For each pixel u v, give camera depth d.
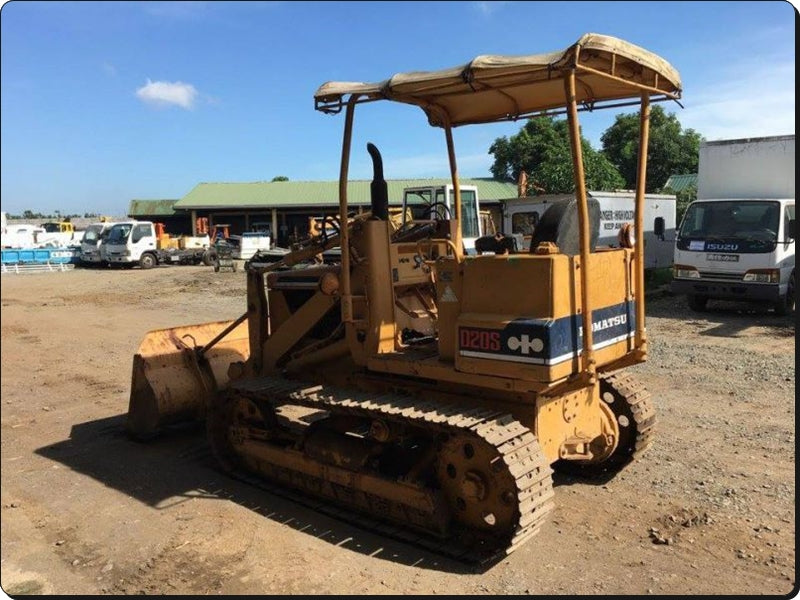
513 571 3.90
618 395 5.17
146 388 6.10
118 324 14.02
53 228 41.88
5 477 5.56
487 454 3.97
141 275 25.45
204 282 22.06
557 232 4.21
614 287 4.36
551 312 3.76
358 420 4.88
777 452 5.63
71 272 27.70
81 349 11.36
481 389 4.39
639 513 4.60
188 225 45.22
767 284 12.12
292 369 5.42
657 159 31.16
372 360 4.67
